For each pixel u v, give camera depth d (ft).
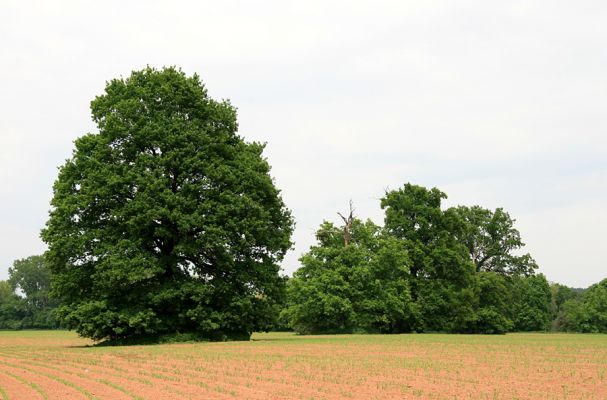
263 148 164.14
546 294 415.64
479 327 289.94
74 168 143.54
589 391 59.26
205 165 143.74
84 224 140.97
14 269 534.37
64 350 119.14
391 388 60.85
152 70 157.07
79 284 139.44
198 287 140.15
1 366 85.97
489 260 331.57
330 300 228.63
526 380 67.51
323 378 68.39
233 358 92.68
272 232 155.12
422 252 257.96
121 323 136.98
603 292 405.18
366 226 265.95
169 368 79.30
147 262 132.98
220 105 159.33
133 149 142.92
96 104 150.82
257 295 156.15
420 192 265.54
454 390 59.67
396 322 256.32
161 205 136.56
